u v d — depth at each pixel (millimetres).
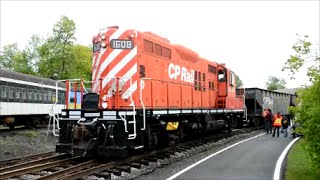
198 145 16938
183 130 16812
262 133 25609
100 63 12664
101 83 12391
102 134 11523
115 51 12539
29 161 13289
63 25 43344
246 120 27359
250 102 29828
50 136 21688
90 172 10164
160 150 14055
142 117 11992
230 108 21875
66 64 43844
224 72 20906
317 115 9188
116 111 11352
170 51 14867
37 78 28281
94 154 11477
